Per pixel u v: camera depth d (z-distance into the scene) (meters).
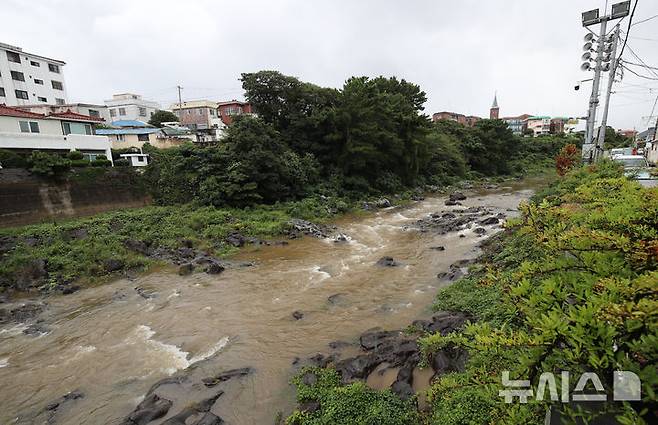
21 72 38.91
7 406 7.84
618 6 17.61
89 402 7.78
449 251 16.55
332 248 18.41
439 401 5.86
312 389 7.30
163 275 15.34
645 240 2.76
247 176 24.80
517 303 2.70
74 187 22.14
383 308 11.20
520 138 60.59
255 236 20.16
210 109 55.00
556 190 15.52
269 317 11.11
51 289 14.10
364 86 34.22
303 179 28.41
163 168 26.59
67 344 10.23
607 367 1.88
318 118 31.64
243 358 9.01
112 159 28.59
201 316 11.45
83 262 15.88
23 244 16.75
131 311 12.11
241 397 7.56
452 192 37.66
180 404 7.44
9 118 24.03
